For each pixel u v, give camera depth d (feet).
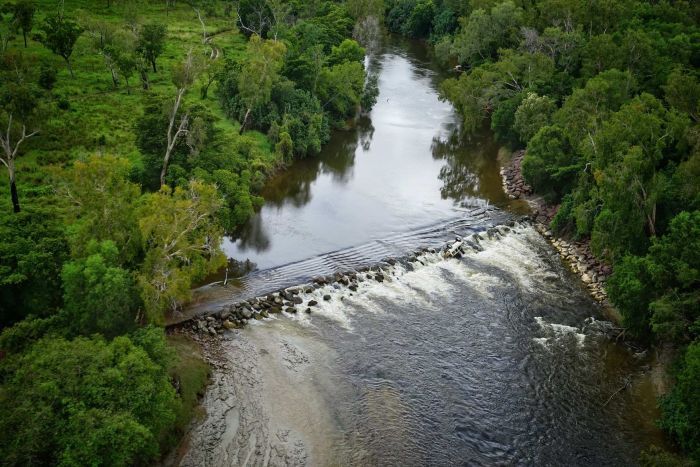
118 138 309.83
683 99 266.16
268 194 303.68
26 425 116.47
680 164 230.07
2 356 142.20
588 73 353.10
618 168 212.43
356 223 278.87
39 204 240.12
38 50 418.31
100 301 145.59
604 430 167.94
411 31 618.85
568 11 399.65
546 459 157.79
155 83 397.39
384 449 156.76
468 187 323.57
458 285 231.91
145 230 159.33
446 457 156.15
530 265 249.55
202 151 261.24
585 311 220.64
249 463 148.56
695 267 177.68
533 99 328.29
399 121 410.52
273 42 328.49
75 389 125.39
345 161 349.00
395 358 189.98
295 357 186.39
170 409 140.77
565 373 188.96
